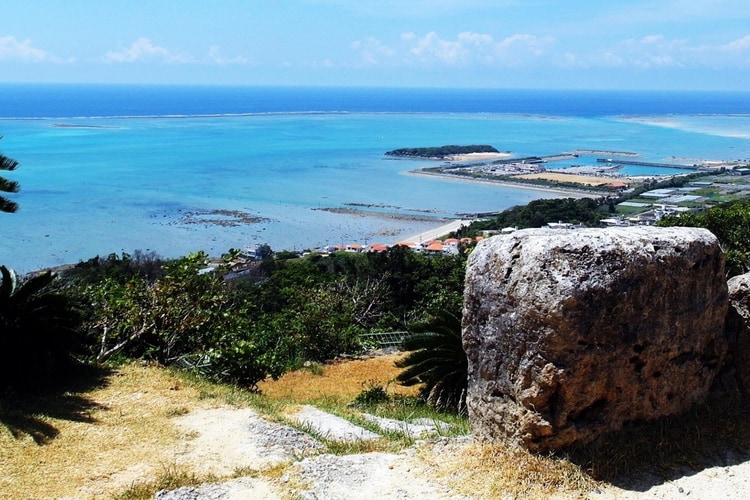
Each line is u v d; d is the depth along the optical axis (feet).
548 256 20.16
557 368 19.76
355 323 93.81
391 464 22.11
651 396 21.26
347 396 51.11
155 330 47.70
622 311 20.13
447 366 43.73
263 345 68.03
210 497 21.57
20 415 31.07
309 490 20.99
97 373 38.93
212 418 31.65
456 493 19.67
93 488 24.13
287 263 164.55
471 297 22.66
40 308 36.27
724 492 18.72
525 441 20.62
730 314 23.88
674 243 21.38
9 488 23.98
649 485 19.30
